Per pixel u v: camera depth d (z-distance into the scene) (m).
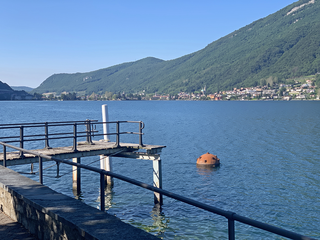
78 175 17.45
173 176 20.77
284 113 113.69
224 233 11.69
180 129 56.31
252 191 17.28
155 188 3.94
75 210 5.04
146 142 38.75
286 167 23.92
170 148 33.66
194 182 19.22
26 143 36.94
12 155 12.90
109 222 4.48
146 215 13.56
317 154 29.91
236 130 54.12
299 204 15.15
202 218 13.20
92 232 4.09
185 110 148.75
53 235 5.07
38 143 36.81
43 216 5.37
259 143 37.75
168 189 17.69
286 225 12.60
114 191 17.20
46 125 14.09
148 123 70.81
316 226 12.52
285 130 53.91
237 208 14.55
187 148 33.72
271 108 165.75
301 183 19.12
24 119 80.06
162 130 54.50
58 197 5.86
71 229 4.55
